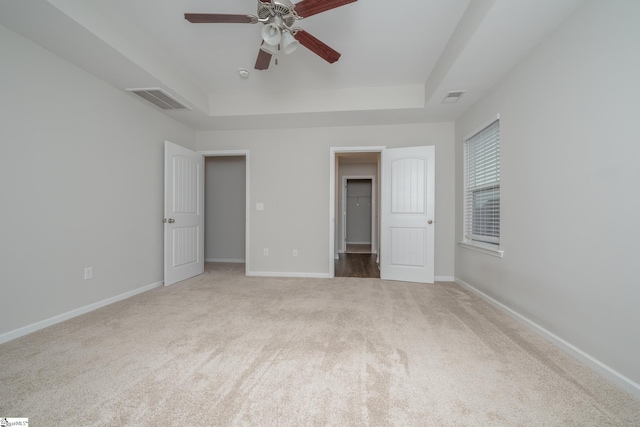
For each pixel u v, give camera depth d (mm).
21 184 2117
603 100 1613
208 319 2441
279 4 1715
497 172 2928
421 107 3486
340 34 2500
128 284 3139
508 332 2189
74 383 1499
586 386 1494
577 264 1801
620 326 1509
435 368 1662
